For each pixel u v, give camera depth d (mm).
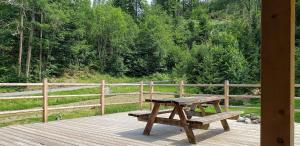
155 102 5055
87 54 34656
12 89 23906
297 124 6703
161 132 5566
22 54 30375
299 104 12703
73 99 17562
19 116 11984
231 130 5816
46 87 6684
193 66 19547
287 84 1756
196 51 20094
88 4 37812
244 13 29047
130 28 38156
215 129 5914
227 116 5164
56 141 4816
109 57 36188
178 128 5941
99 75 34188
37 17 30469
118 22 36750
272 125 1803
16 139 4945
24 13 29000
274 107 1795
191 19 45469
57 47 32000
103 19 36406
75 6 35875
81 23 34531
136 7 49375
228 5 33531
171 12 53812
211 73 17672
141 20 45375
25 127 6055
